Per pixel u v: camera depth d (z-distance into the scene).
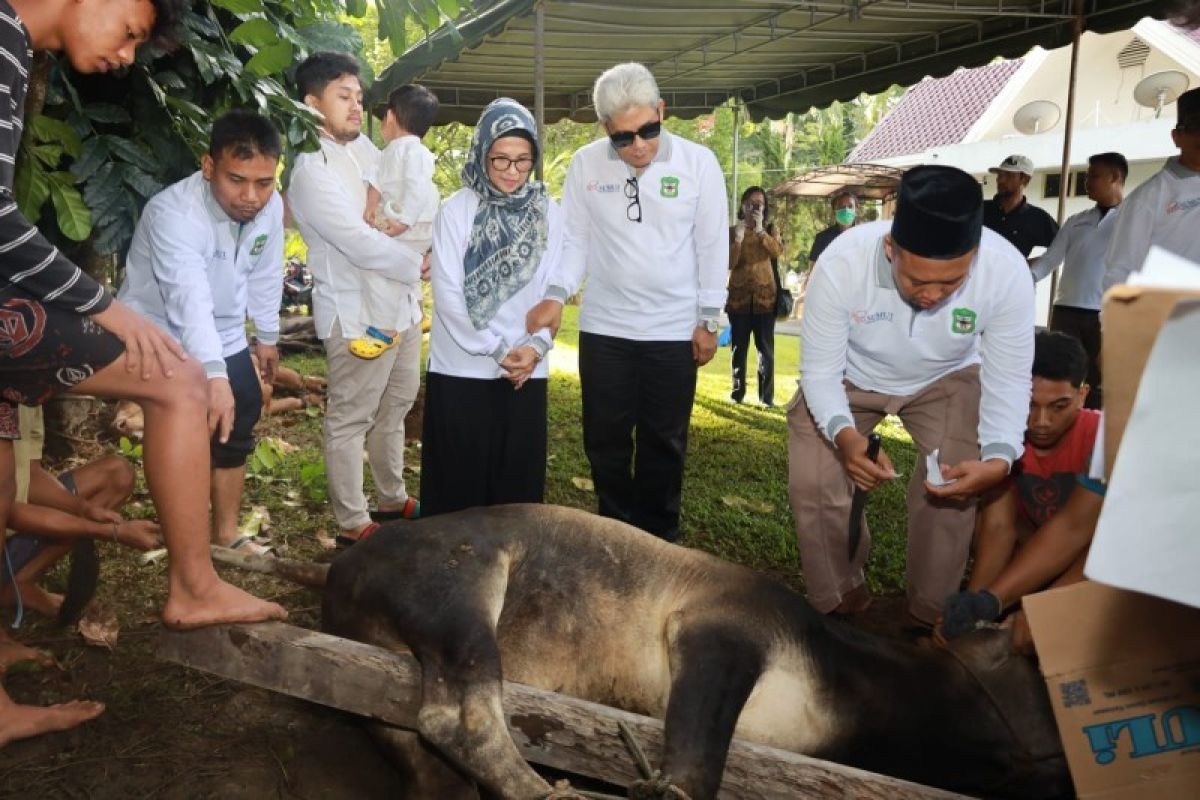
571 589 2.85
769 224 9.31
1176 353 0.94
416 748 2.61
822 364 3.50
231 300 3.77
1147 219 5.08
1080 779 2.45
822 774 2.29
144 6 2.52
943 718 2.80
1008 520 3.68
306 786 2.78
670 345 4.30
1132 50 17.61
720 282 4.33
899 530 5.31
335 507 4.52
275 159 3.41
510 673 2.78
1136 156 16.23
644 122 3.92
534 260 3.79
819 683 2.75
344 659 2.55
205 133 4.20
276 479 5.50
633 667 2.82
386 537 2.89
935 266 2.82
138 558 4.14
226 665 2.68
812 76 10.41
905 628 4.00
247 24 3.64
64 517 3.06
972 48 8.58
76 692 3.11
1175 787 2.42
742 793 2.37
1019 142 17.70
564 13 7.26
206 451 2.68
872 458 3.33
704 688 2.52
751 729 2.71
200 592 2.69
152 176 4.20
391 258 4.14
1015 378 3.30
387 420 4.74
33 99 3.64
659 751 2.38
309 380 7.78
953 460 3.62
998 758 2.82
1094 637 2.42
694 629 2.68
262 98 4.16
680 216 4.20
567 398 8.63
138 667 3.28
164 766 2.79
